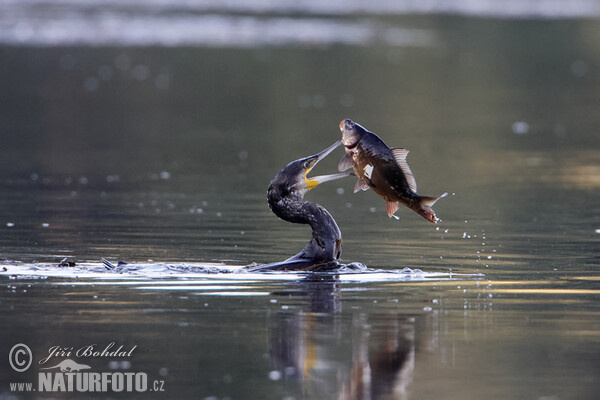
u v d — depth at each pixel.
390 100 37.53
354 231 15.31
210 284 11.11
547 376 8.02
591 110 35.34
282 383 7.87
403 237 14.71
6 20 58.12
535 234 14.92
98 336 9.02
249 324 9.42
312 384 7.84
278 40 54.03
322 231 12.20
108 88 39.28
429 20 63.41
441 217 16.75
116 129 29.97
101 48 49.69
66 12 62.75
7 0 66.19
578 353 8.59
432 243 14.16
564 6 69.81
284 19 63.22
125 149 25.98
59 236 14.42
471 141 27.78
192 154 25.12
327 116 33.09
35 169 22.34
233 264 12.40
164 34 55.12
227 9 67.38
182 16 63.22
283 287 10.98
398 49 51.84
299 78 42.84
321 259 12.20
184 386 7.81
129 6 67.00
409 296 10.62
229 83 41.19
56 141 27.30
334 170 23.02
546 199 18.70
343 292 10.77
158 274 11.61
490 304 10.28
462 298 10.52
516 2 71.81
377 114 33.69
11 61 45.03
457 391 7.68
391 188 10.98
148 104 35.75
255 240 14.25
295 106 35.75
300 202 12.22
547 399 7.51
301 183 12.20
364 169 11.12
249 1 71.62
